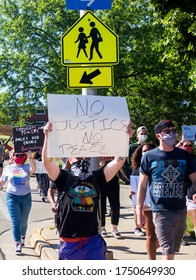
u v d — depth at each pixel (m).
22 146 11.15
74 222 4.56
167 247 5.39
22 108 32.38
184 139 8.07
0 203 15.00
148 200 6.20
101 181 4.70
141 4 30.02
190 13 10.82
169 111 33.00
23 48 32.22
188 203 6.95
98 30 6.42
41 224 11.48
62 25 31.22
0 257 8.23
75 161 4.78
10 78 32.12
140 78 32.53
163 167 5.46
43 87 31.61
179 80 31.59
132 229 10.09
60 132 4.61
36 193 17.70
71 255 4.60
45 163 4.58
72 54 6.42
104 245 4.70
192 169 5.62
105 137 4.69
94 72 6.41
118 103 4.75
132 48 31.00
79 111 4.66
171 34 11.23
